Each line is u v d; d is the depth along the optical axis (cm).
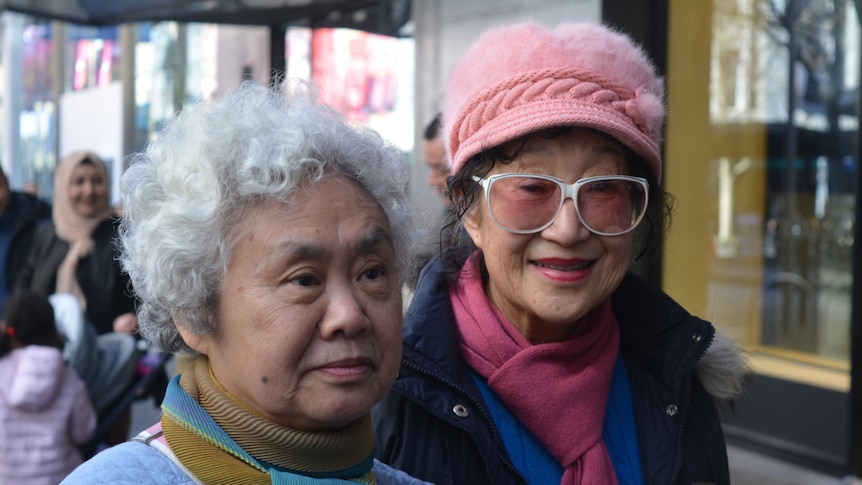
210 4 598
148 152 116
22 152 1605
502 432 159
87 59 1345
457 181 164
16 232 511
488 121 154
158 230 110
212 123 110
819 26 526
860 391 352
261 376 106
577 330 166
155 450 108
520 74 152
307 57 706
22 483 383
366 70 642
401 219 122
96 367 421
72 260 491
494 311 165
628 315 178
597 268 158
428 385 154
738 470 508
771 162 554
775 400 531
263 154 106
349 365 109
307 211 107
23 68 1591
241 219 108
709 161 539
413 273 170
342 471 114
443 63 562
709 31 525
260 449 108
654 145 157
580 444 157
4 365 387
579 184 152
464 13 548
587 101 150
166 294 110
